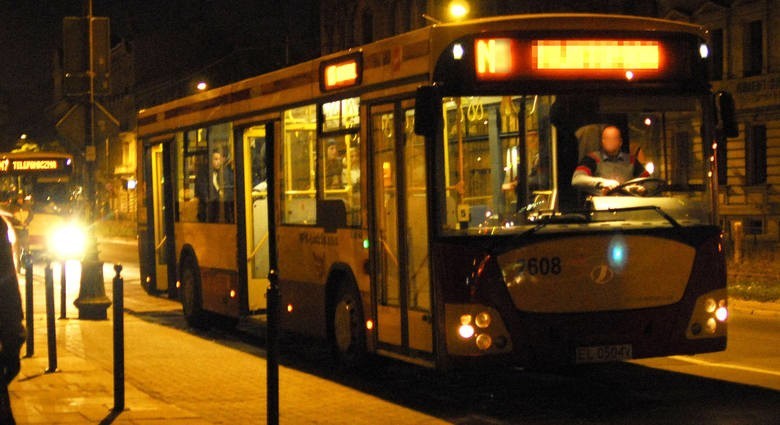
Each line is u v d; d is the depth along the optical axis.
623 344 10.10
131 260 43.31
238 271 15.83
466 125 10.16
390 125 11.29
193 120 17.67
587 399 10.90
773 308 19.94
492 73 10.16
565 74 10.27
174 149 18.70
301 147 13.70
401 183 11.03
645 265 10.15
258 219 15.87
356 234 12.17
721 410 10.09
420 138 10.59
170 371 13.40
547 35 10.25
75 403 10.86
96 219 19.67
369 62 11.77
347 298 12.62
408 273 10.95
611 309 10.07
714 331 10.38
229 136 16.06
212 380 12.70
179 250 18.42
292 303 14.05
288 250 14.11
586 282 10.04
